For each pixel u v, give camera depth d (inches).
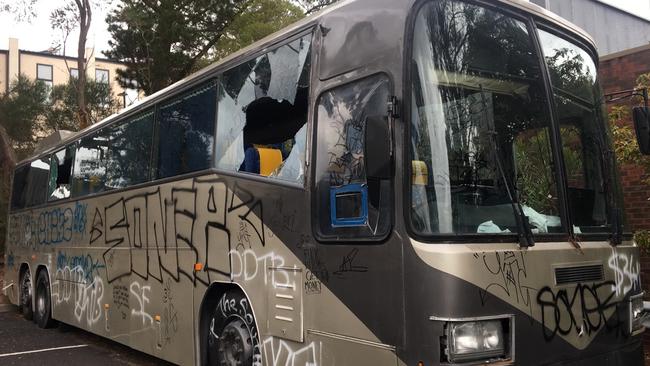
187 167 247.0
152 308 264.8
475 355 135.8
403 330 140.1
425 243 138.9
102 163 334.6
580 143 180.7
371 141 140.4
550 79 175.0
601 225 176.9
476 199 148.3
